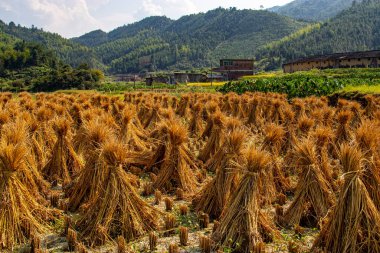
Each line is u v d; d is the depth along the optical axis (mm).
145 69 183375
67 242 6426
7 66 98875
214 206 7629
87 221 6777
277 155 9469
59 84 67562
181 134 9086
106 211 6656
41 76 77375
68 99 20297
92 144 7934
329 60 72875
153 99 21906
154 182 9273
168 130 9352
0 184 6398
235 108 19906
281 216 7328
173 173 9227
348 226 5629
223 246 6133
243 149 7426
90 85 68062
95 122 8836
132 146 11680
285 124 12227
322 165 8805
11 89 68500
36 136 10617
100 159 7430
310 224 7227
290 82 31453
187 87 55219
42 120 11531
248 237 6043
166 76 81625
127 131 11844
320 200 7203
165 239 6711
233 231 6172
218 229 6430
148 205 7203
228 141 7676
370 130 6867
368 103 18703
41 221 6992
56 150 9688
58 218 7438
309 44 172500
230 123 10211
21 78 85062
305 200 7328
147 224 6945
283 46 175500
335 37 177375
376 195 6102
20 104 16922
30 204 6930
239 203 6301
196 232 7004
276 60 143250
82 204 7793
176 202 8539
